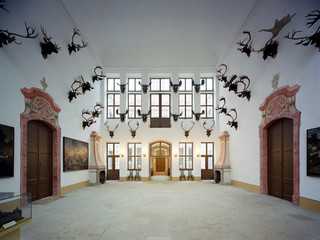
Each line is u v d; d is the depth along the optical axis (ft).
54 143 33.73
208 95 59.31
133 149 57.06
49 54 30.83
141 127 56.80
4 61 22.12
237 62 44.16
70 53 37.91
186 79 60.54
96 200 30.01
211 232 17.25
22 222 12.72
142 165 55.47
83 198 31.50
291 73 26.81
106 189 40.73
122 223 19.56
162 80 60.59
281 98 28.84
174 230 17.70
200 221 20.13
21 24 25.02
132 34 50.14
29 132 28.53
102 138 56.44
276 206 25.93
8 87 22.67
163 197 32.24
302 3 24.64
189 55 56.85
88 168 47.55
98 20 44.06
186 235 16.58
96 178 47.65
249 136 38.86
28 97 26.17
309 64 23.65
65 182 36.42
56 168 33.78
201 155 57.06
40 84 28.86
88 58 47.70
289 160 28.91
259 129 34.99
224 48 50.19
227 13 41.32
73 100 39.73
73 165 39.27
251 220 20.36
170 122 58.34
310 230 17.62
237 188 41.81
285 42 27.94
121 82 57.31
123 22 45.73
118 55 56.80
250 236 16.38
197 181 54.13
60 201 29.35
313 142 22.76
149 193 35.96
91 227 18.49
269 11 31.65
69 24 37.70
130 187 43.55
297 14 25.58
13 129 23.00
